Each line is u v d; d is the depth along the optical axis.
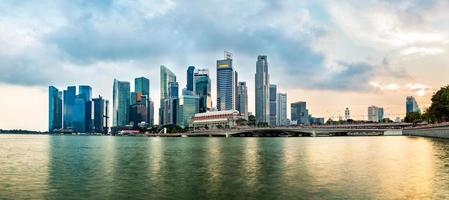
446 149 145.00
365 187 62.09
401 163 96.62
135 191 62.06
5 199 57.03
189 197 57.12
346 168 87.56
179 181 71.44
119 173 84.12
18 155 146.62
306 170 85.06
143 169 91.50
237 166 95.69
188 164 102.38
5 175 82.31
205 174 80.88
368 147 173.62
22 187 66.62
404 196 54.97
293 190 60.78
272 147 190.50
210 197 56.94
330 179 70.94
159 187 65.31
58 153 158.62
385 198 53.84
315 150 157.25
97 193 60.81
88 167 97.50
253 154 137.75
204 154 141.88
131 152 161.62
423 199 52.97
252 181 70.25
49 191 62.72
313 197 55.41
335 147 180.00
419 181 67.19
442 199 52.81
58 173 85.19
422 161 101.06
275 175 77.69
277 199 54.69
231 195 58.06
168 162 109.06
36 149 196.38
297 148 176.50
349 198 54.22
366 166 91.06
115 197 57.72
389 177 72.38
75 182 71.62
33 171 89.50
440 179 69.25
